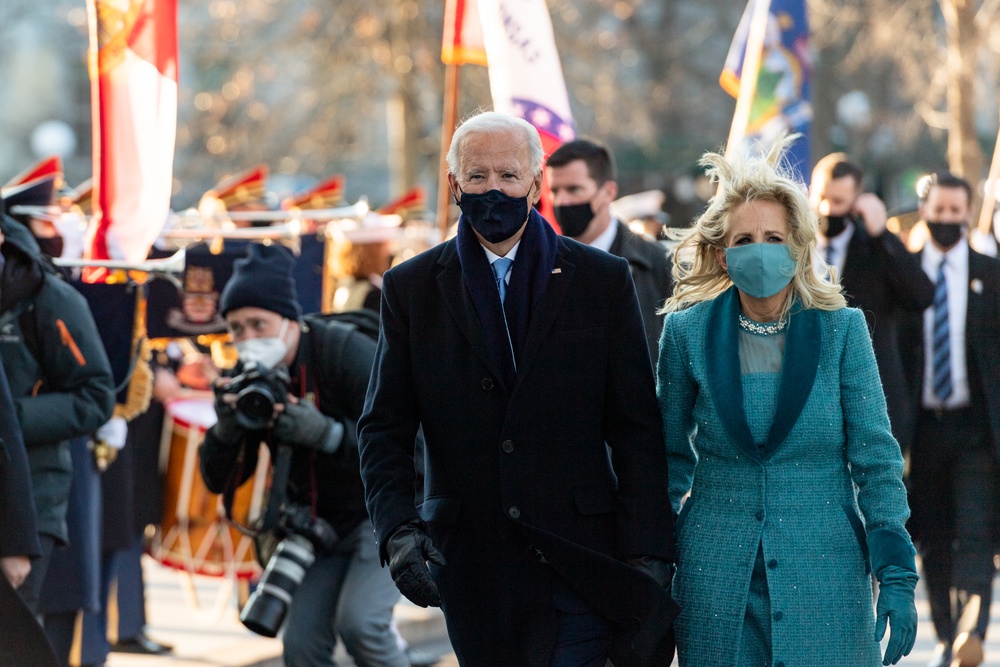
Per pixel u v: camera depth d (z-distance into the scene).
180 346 22.86
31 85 114.75
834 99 74.94
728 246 11.24
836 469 11.14
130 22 16.38
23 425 14.70
